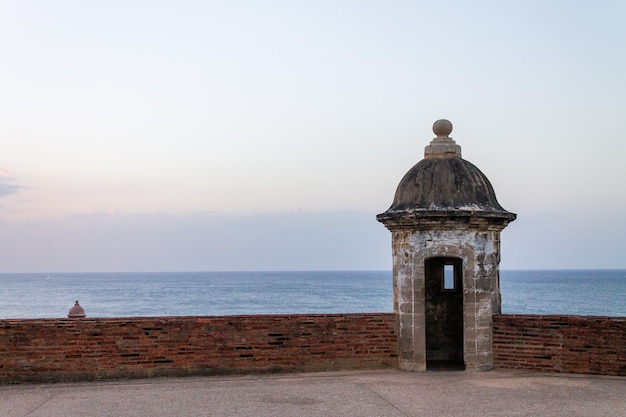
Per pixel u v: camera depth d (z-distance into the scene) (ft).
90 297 343.67
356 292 380.78
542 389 33.40
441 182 38.99
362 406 30.09
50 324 35.83
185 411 29.32
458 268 44.37
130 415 28.66
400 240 39.37
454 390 33.32
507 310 214.48
